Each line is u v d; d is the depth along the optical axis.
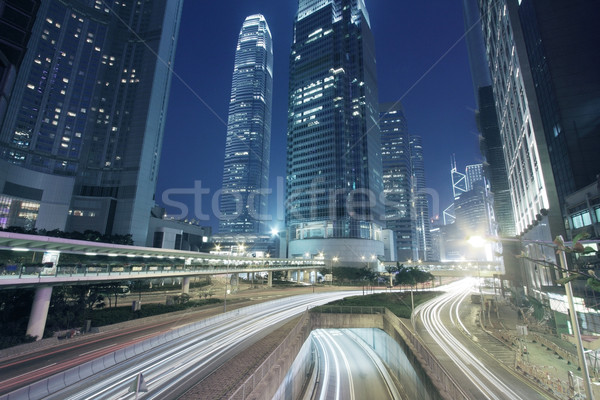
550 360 30.20
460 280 160.12
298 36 191.62
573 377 22.64
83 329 36.47
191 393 20.08
